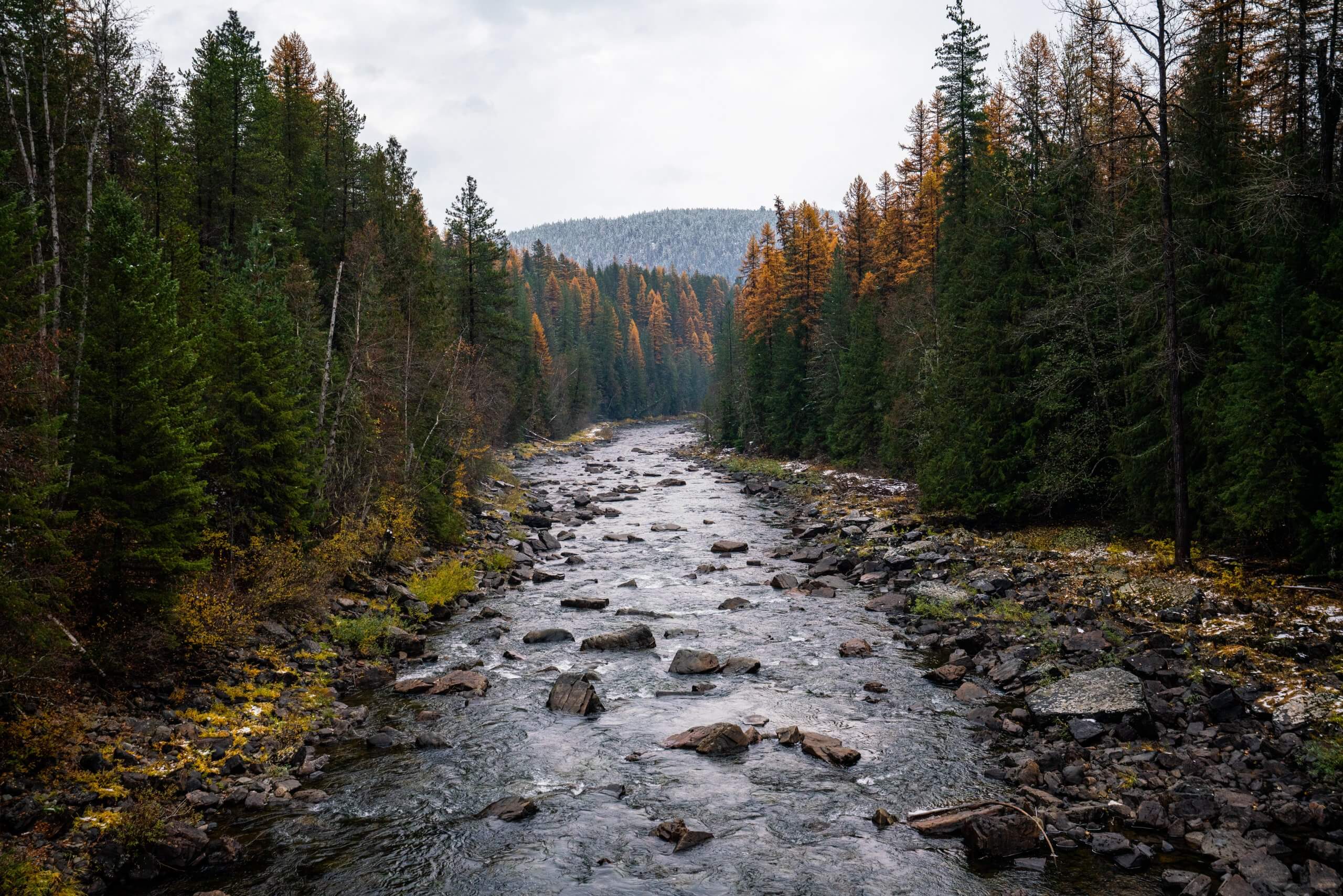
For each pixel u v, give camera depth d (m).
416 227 45.91
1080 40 30.98
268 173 38.69
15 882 8.80
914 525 33.78
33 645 11.88
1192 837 10.54
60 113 20.30
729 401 86.31
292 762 13.62
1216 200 22.58
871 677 18.14
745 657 19.52
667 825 11.48
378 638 20.38
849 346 58.62
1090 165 30.52
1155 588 20.14
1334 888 9.06
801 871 10.43
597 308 161.38
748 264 88.00
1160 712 14.13
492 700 17.06
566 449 92.69
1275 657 15.64
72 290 15.69
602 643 20.61
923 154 56.72
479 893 9.98
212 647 17.11
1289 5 22.08
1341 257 18.48
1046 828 11.05
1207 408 22.08
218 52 37.78
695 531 39.44
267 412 20.97
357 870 10.46
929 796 12.36
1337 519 17.03
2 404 11.73
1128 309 26.97
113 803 11.25
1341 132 21.30
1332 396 17.08
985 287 32.59
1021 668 17.22
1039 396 29.20
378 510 28.09
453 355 38.84
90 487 14.52
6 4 18.70
